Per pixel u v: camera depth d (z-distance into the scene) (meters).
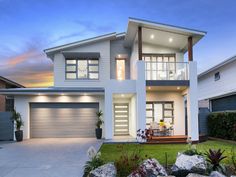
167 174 6.45
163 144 12.90
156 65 16.00
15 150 11.09
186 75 14.44
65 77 17.70
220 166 6.59
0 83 22.00
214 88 20.06
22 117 15.87
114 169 6.29
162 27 13.75
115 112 17.83
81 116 16.36
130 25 13.88
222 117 15.01
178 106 15.88
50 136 16.17
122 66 18.42
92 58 17.91
